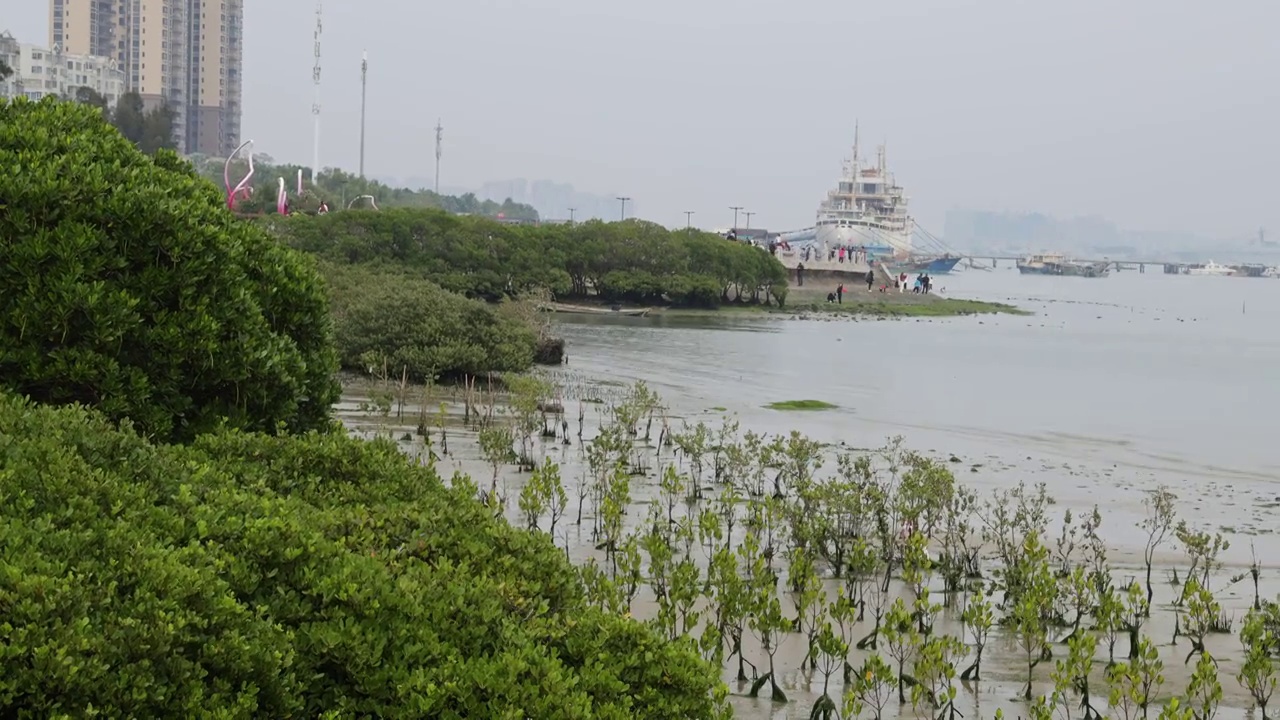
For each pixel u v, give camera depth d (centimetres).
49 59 16250
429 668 869
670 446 3131
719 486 2656
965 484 2875
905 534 2172
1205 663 1337
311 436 1356
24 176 1404
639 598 1766
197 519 952
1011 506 2600
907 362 6431
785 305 11150
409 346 4253
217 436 1323
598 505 2350
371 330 4294
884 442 3525
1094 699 1463
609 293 10481
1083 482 2995
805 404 4319
